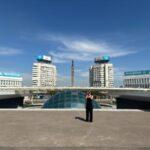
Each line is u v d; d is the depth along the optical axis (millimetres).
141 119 20109
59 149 10484
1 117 20828
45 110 26469
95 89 146500
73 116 21641
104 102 155500
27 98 148375
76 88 148625
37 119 19672
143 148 10703
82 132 14391
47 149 10469
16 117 20844
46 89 146250
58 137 12930
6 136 13102
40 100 157000
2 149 10422
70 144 11383
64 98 44250
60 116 21594
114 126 16578
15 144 11297
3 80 199125
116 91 146125
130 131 14797
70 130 15000
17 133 13961
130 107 55594
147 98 45062
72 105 41719
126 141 12039
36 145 11125
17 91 140875
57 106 42344
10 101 59438
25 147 10750
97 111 26344
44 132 14305
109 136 13273
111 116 22047
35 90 148875
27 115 22281
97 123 17812
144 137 13031
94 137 13000
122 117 21328
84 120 19250
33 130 14930
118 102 67125
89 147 10828
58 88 147875
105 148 10680
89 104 18484
